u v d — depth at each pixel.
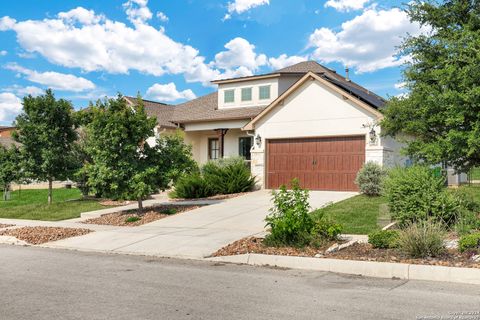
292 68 28.62
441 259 8.13
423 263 7.91
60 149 19.77
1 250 11.39
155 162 16.38
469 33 9.88
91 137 15.99
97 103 16.20
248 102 26.80
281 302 6.13
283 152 20.64
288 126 20.45
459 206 10.93
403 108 11.35
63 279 7.79
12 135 19.44
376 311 5.65
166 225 13.87
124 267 8.85
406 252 8.55
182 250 10.34
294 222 9.85
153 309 5.86
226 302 6.16
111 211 17.45
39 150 19.66
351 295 6.48
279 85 25.94
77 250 11.20
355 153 18.77
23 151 19.52
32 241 12.52
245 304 6.05
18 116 19.61
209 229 12.75
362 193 16.80
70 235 13.10
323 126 19.52
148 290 6.91
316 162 19.72
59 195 25.41
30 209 19.05
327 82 19.33
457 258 8.14
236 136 26.31
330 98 19.38
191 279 7.68
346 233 11.17
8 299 6.47
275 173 20.83
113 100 16.14
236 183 20.52
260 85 26.42
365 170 16.50
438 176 11.73
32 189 29.83
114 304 6.13
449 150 10.20
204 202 18.05
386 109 12.03
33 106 19.39
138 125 16.05
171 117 29.91
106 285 7.28
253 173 21.34
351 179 18.81
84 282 7.53
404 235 8.80
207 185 20.28
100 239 12.28
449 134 9.98
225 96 27.66
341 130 19.03
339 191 18.98
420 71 11.38
